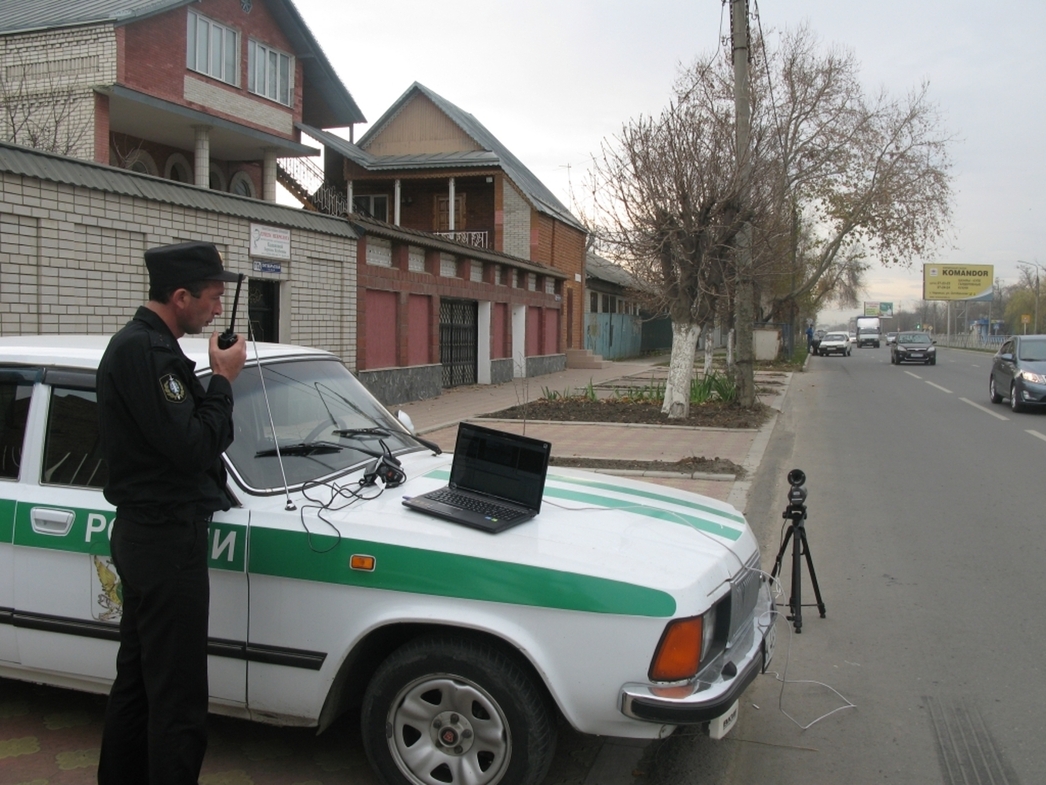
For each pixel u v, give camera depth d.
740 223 14.16
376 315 16.77
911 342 41.03
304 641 3.27
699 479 9.93
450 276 20.17
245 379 3.86
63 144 16.17
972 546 7.27
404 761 3.22
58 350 3.82
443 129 29.66
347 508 3.43
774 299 36.75
